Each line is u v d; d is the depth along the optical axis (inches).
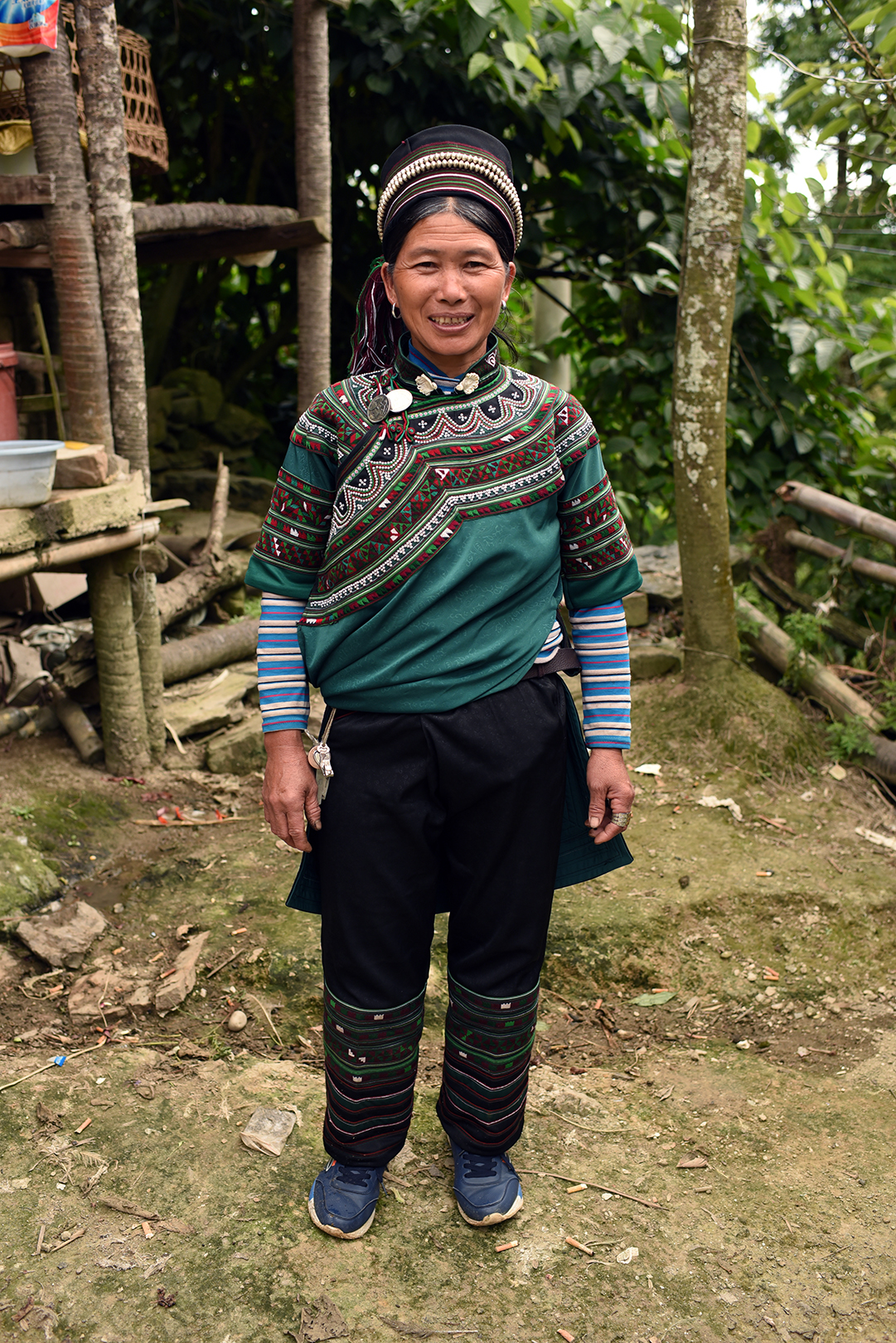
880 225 189.3
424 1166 76.5
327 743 62.0
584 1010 99.7
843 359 234.4
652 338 221.0
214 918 107.0
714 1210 73.4
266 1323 63.5
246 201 258.5
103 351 123.8
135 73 149.2
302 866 66.4
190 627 174.1
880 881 117.9
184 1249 68.6
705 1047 94.5
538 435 58.6
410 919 62.4
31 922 103.3
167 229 148.6
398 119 217.0
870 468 200.5
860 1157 78.7
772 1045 95.0
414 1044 66.1
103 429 124.8
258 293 285.4
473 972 64.7
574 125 215.5
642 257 228.5
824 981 103.6
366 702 60.2
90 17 118.7
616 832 65.0
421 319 56.0
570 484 61.2
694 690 148.9
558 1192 74.9
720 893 113.1
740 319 208.1
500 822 60.6
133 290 127.5
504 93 206.7
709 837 125.6
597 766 64.9
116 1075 85.7
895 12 129.9
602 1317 64.7
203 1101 82.8
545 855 62.6
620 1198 74.5
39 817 120.7
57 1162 75.9
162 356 269.3
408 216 55.2
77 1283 65.9
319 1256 68.4
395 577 57.6
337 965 63.4
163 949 102.8
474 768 59.4
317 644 60.3
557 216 240.7
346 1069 65.0
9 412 120.3
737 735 142.7
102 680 131.2
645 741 146.3
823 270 191.0
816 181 155.9
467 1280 67.1
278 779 61.8
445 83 213.0
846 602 179.6
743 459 209.6
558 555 61.8
